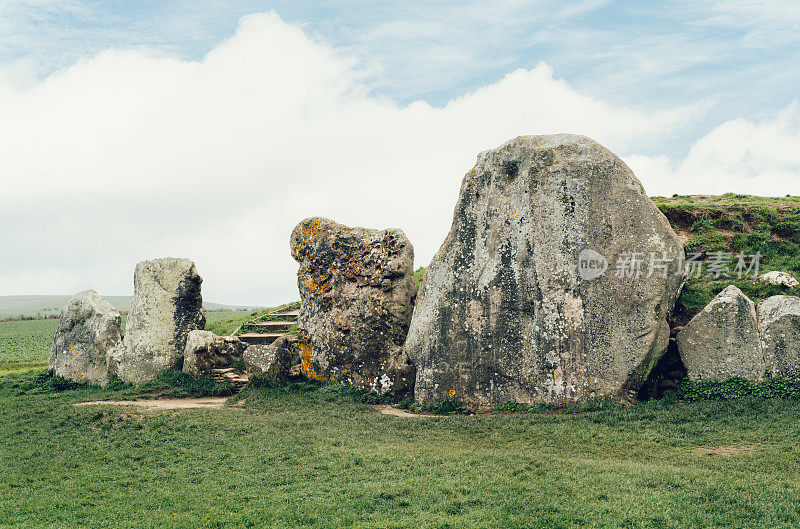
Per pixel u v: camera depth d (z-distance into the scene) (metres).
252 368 17.88
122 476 10.20
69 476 10.30
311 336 18.34
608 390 14.15
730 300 14.21
